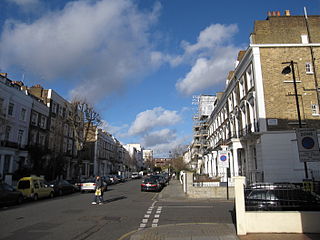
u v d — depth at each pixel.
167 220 10.45
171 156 91.75
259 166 21.55
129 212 12.62
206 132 73.38
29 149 34.00
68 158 44.28
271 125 21.05
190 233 7.99
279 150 20.55
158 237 7.63
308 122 21.08
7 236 7.96
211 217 10.97
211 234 7.84
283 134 20.78
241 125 26.86
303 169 20.06
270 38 22.80
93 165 61.00
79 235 8.09
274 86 21.80
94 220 10.56
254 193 8.48
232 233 7.93
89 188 27.88
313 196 8.43
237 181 8.08
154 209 13.59
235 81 29.14
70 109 42.12
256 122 22.12
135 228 9.09
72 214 12.12
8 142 30.22
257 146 22.00
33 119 36.41
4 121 26.81
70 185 26.52
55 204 16.39
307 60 22.30
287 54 22.42
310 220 7.89
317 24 23.14
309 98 21.58
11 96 31.03
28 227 9.26
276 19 23.19
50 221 10.38
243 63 25.75
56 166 36.72
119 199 19.31
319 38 22.75
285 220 7.90
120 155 93.25
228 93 33.31
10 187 16.52
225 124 35.62
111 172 74.81
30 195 18.78
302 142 10.68
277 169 20.30
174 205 15.21
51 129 40.47
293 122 21.06
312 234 7.64
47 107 40.28
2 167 28.91
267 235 7.58
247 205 8.30
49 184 22.97
